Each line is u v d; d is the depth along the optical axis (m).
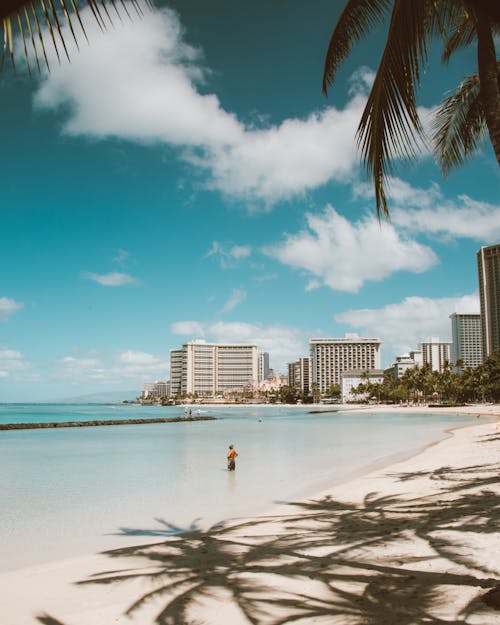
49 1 3.12
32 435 61.31
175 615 6.49
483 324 155.75
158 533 12.50
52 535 12.56
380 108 5.63
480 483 16.28
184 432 65.56
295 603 6.57
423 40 5.33
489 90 6.78
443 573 7.43
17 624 6.47
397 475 20.19
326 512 13.59
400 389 184.25
